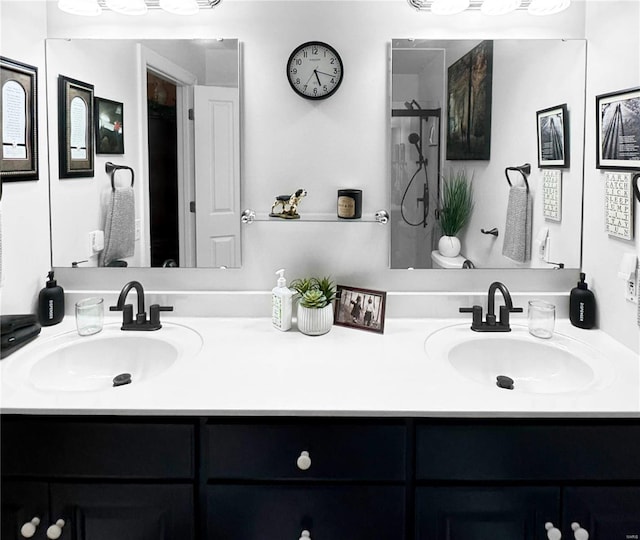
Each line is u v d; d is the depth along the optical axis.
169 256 1.94
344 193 1.88
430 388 1.37
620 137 1.61
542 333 1.75
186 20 1.87
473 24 1.87
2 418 1.31
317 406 1.27
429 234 1.92
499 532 1.32
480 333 1.80
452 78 1.86
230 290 1.98
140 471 1.31
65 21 1.88
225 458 1.31
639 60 1.51
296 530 1.33
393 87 1.86
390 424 1.30
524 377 1.73
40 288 1.87
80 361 1.72
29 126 1.78
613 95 1.64
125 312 1.81
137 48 1.87
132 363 1.75
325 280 1.84
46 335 1.75
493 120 1.87
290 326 1.83
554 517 1.31
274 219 1.88
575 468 1.30
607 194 1.71
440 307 1.94
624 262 1.60
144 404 1.28
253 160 1.92
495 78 1.86
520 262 1.92
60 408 1.27
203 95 1.88
